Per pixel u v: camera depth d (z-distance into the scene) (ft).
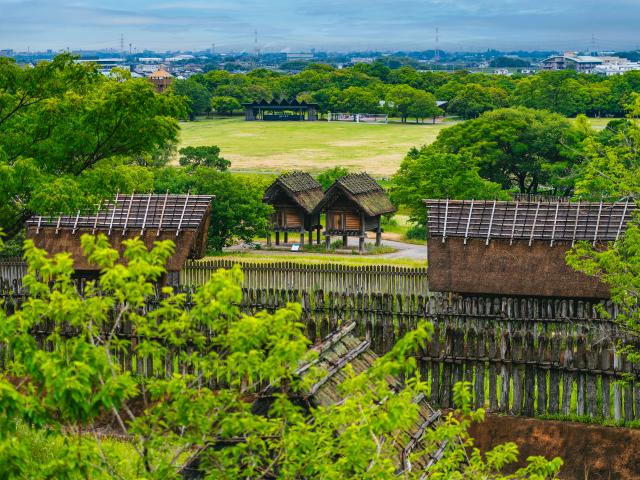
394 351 49.16
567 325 113.70
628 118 113.50
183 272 150.82
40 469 45.91
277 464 58.39
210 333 102.73
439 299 122.93
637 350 102.58
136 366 105.91
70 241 151.23
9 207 124.16
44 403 46.24
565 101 606.14
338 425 50.70
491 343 100.63
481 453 94.48
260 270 145.07
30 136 116.88
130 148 124.47
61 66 118.32
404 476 56.03
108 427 90.79
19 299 122.31
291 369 50.85
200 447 51.42
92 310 47.39
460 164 256.93
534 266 131.23
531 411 99.71
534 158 321.93
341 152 536.42
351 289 140.87
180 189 237.25
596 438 94.43
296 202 243.19
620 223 132.26
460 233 135.95
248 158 507.71
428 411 73.77
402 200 258.16
